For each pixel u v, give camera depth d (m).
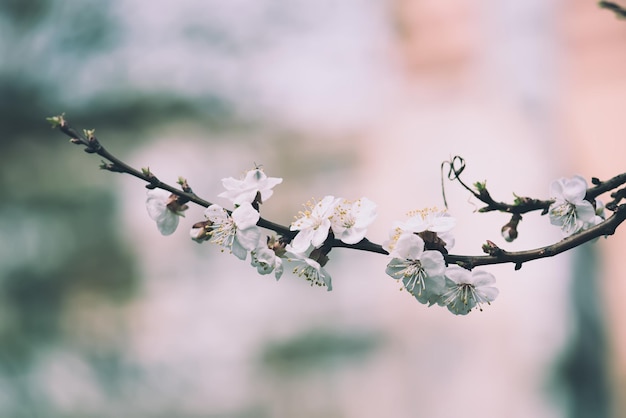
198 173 9.90
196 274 9.82
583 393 7.75
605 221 1.55
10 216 9.74
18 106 9.28
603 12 8.67
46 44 9.26
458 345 8.20
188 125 9.93
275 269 1.66
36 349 9.36
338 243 1.66
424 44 9.45
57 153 9.76
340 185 9.54
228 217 1.69
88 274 9.84
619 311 8.08
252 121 10.05
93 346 9.52
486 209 1.64
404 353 8.65
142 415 9.19
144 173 1.68
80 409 9.12
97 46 9.44
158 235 9.96
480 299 1.59
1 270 9.70
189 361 9.38
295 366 9.23
